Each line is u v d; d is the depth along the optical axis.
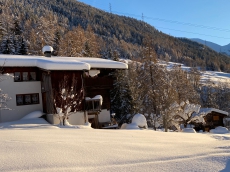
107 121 22.45
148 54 29.38
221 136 13.16
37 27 46.81
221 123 33.28
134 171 3.98
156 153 5.32
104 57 45.50
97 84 21.73
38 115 19.05
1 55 20.84
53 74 18.55
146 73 28.95
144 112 28.62
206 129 32.91
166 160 4.65
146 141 7.51
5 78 18.30
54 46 42.31
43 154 4.90
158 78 28.23
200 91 49.84
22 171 3.87
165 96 25.27
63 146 5.74
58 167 4.09
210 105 45.72
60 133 9.10
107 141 6.96
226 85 52.81
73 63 18.73
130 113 27.05
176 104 22.45
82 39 43.50
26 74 19.64
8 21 49.12
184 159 4.70
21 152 5.04
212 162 4.46
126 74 29.64
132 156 4.98
